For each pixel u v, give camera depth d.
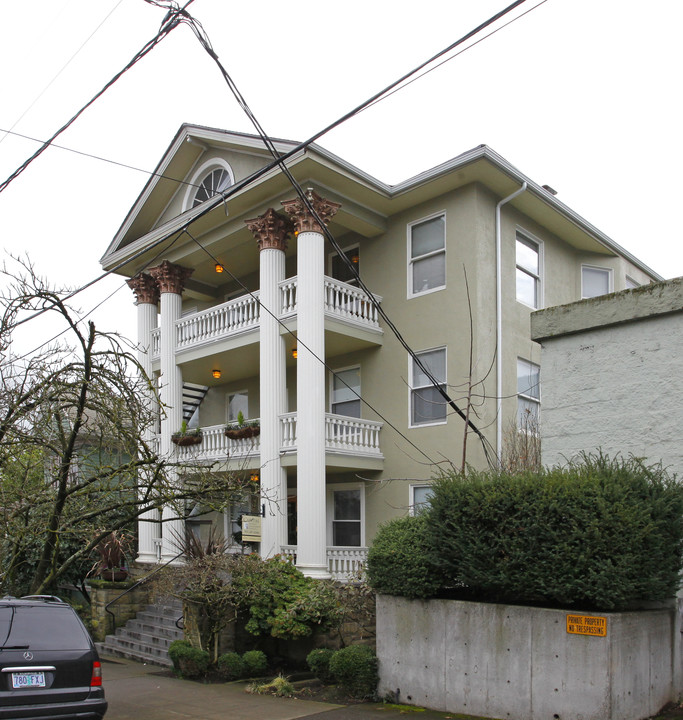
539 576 8.45
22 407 10.35
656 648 8.50
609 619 7.94
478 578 8.96
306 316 16.92
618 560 8.06
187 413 24.27
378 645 10.36
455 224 17.80
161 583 16.05
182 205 21.50
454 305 17.45
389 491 17.91
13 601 8.13
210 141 19.84
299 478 16.44
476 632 9.11
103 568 17.75
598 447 9.69
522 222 19.31
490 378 17.08
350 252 20.00
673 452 9.35
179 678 13.23
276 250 18.30
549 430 10.53
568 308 10.55
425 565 9.78
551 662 8.32
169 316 21.36
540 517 8.52
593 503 8.30
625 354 9.98
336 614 13.05
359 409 19.09
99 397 10.27
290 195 18.00
